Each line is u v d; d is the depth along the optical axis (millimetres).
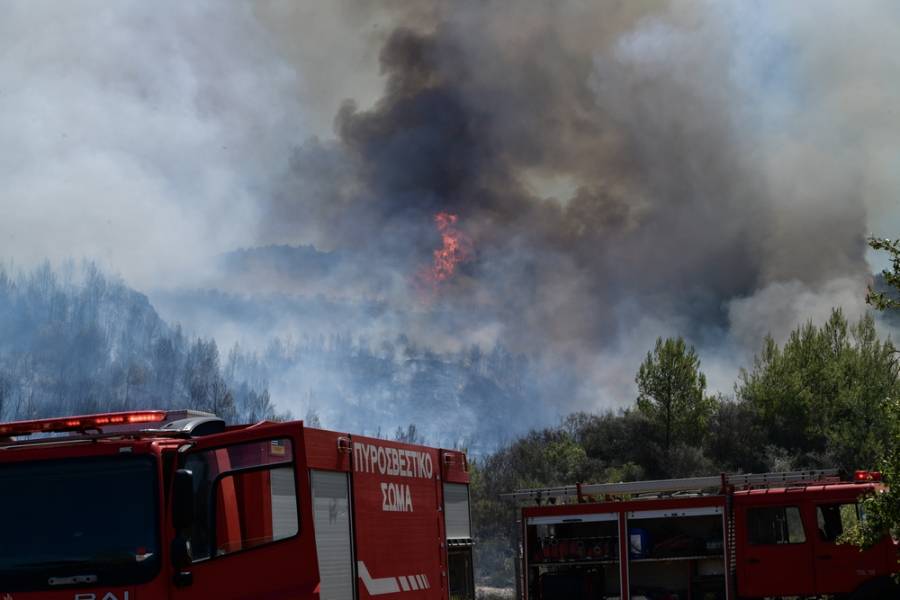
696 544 20469
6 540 9250
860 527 13742
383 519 12227
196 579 9430
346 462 11289
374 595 11617
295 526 9992
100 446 9422
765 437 72562
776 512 19859
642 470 69125
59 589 9086
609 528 21125
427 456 14312
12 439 10320
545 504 21953
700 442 72875
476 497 63594
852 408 68500
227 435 9820
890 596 18922
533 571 21453
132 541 9180
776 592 19578
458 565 15016
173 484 9070
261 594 9703
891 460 13328
